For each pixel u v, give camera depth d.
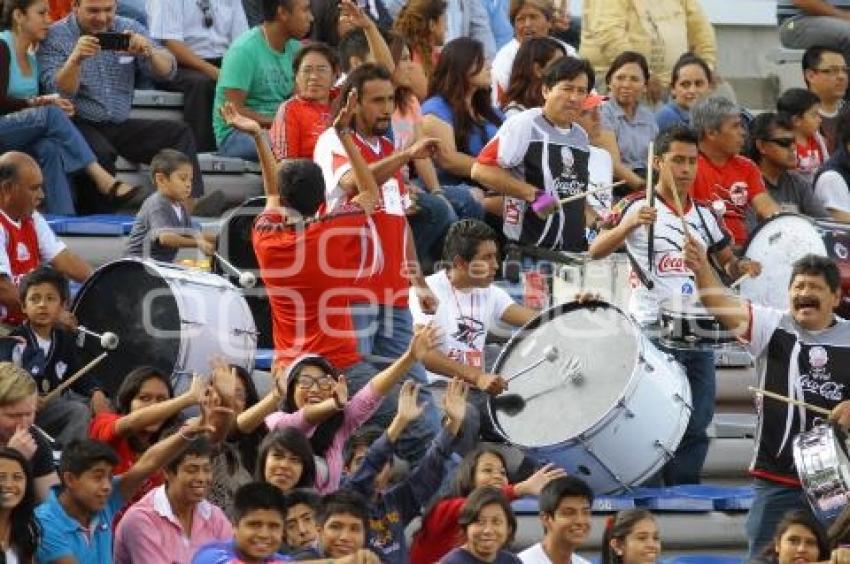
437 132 42.34
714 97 41.94
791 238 39.56
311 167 35.88
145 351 35.97
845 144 44.41
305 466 32.12
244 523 29.62
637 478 36.41
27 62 42.44
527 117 40.66
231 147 43.84
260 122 44.06
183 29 45.38
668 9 48.53
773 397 34.84
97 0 42.97
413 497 33.28
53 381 35.31
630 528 32.75
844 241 39.62
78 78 42.34
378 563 28.78
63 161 41.66
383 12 46.59
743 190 42.03
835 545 32.81
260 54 44.06
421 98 43.50
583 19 48.38
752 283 39.50
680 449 38.69
